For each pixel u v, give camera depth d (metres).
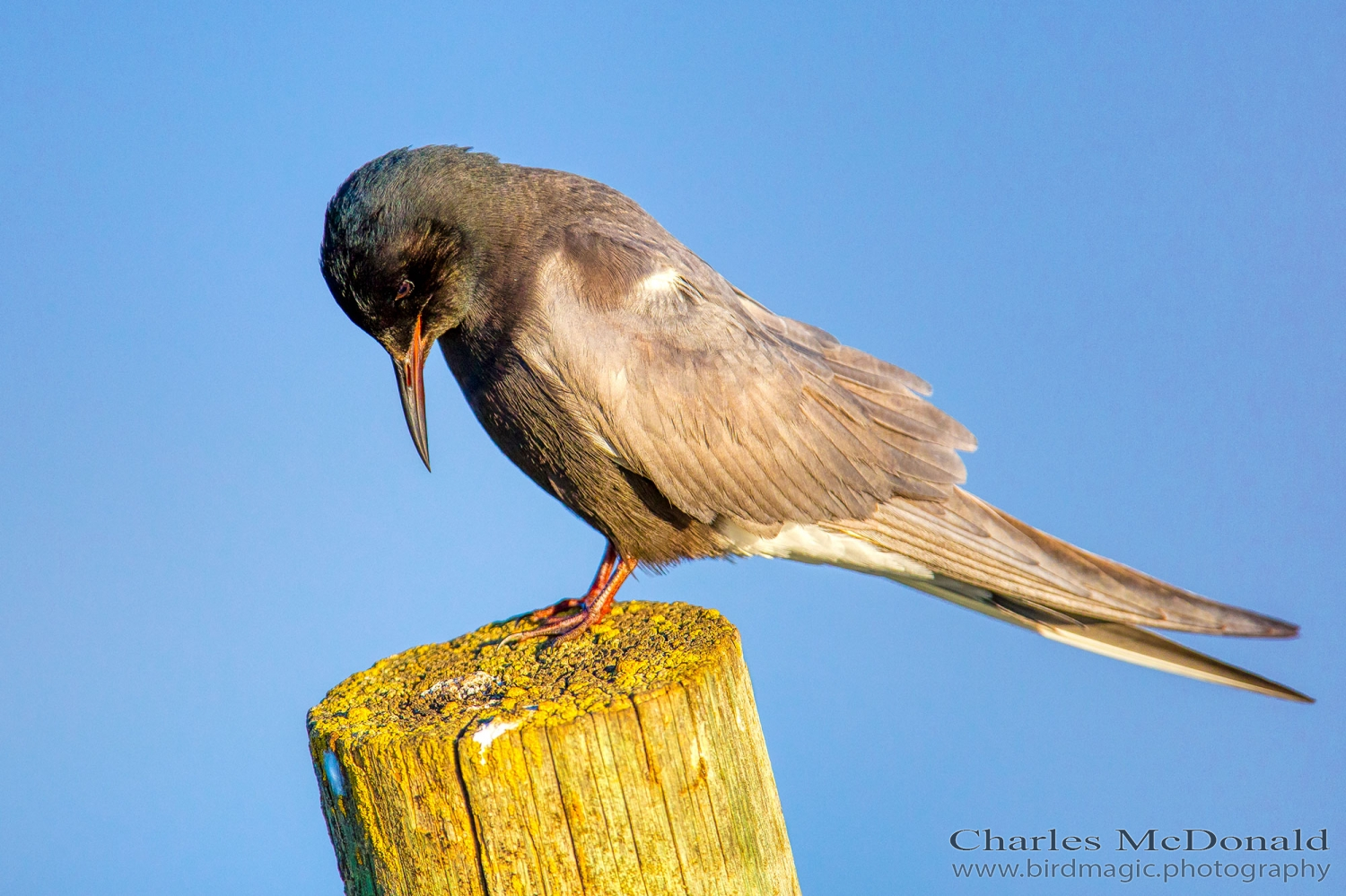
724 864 7.07
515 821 6.75
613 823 6.79
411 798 6.85
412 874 6.93
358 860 7.20
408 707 7.71
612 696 7.06
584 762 6.75
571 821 6.76
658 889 6.85
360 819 7.07
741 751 7.39
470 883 6.83
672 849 6.89
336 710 7.82
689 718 7.03
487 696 7.63
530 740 6.72
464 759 6.73
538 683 7.68
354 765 7.03
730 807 7.16
